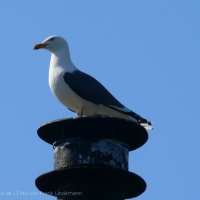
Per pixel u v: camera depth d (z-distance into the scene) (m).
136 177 11.44
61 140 11.91
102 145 11.70
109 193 11.20
